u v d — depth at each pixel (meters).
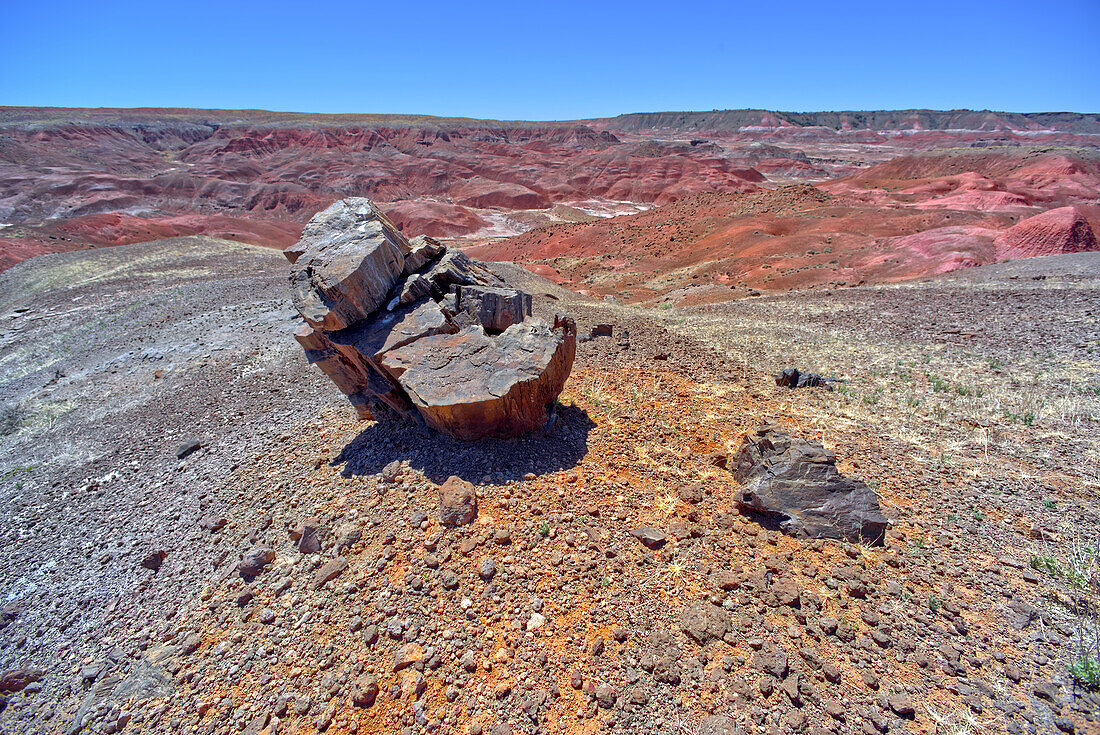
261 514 9.40
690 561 6.88
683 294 40.00
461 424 8.80
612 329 19.47
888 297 23.70
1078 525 6.91
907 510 7.57
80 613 8.60
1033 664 5.20
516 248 75.69
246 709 5.97
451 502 7.84
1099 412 9.93
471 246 88.00
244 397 16.16
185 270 40.00
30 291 38.28
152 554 9.15
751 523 7.49
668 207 74.31
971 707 4.88
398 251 10.72
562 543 7.28
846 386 12.73
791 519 7.27
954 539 6.93
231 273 38.59
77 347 25.69
